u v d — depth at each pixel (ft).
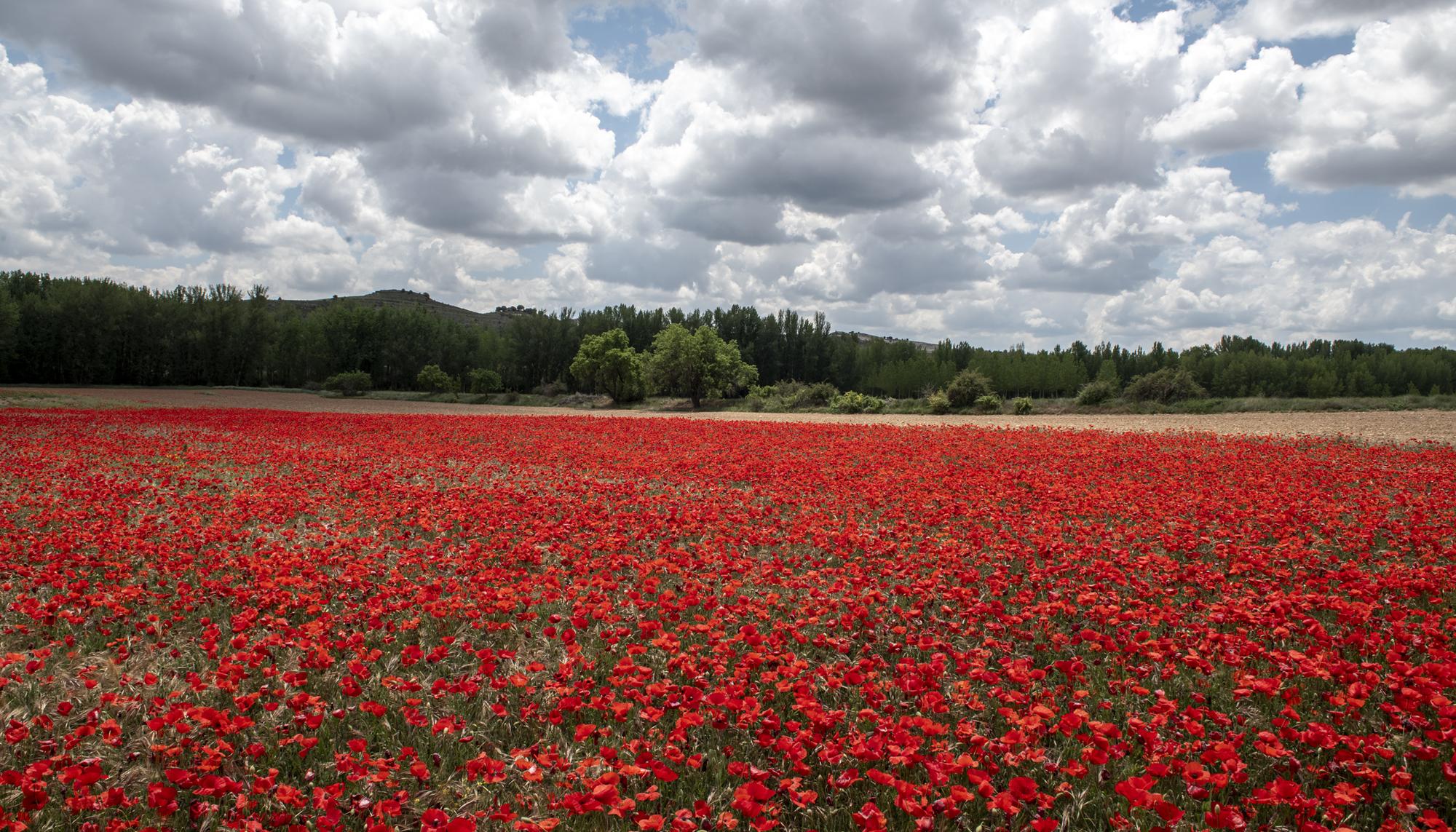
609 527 33.68
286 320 375.86
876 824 11.01
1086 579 26.35
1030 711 14.61
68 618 21.12
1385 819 12.81
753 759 14.43
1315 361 302.66
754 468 53.11
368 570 26.66
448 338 367.04
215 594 24.07
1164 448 70.90
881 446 72.69
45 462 55.11
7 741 14.55
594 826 12.64
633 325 378.94
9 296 265.54
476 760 13.01
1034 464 58.34
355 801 13.00
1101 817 13.08
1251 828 12.31
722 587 24.98
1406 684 15.58
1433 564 27.73
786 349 373.61
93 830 12.46
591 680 16.69
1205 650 18.75
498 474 56.18
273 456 63.52
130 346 288.71
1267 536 33.42
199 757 14.33
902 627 21.81
